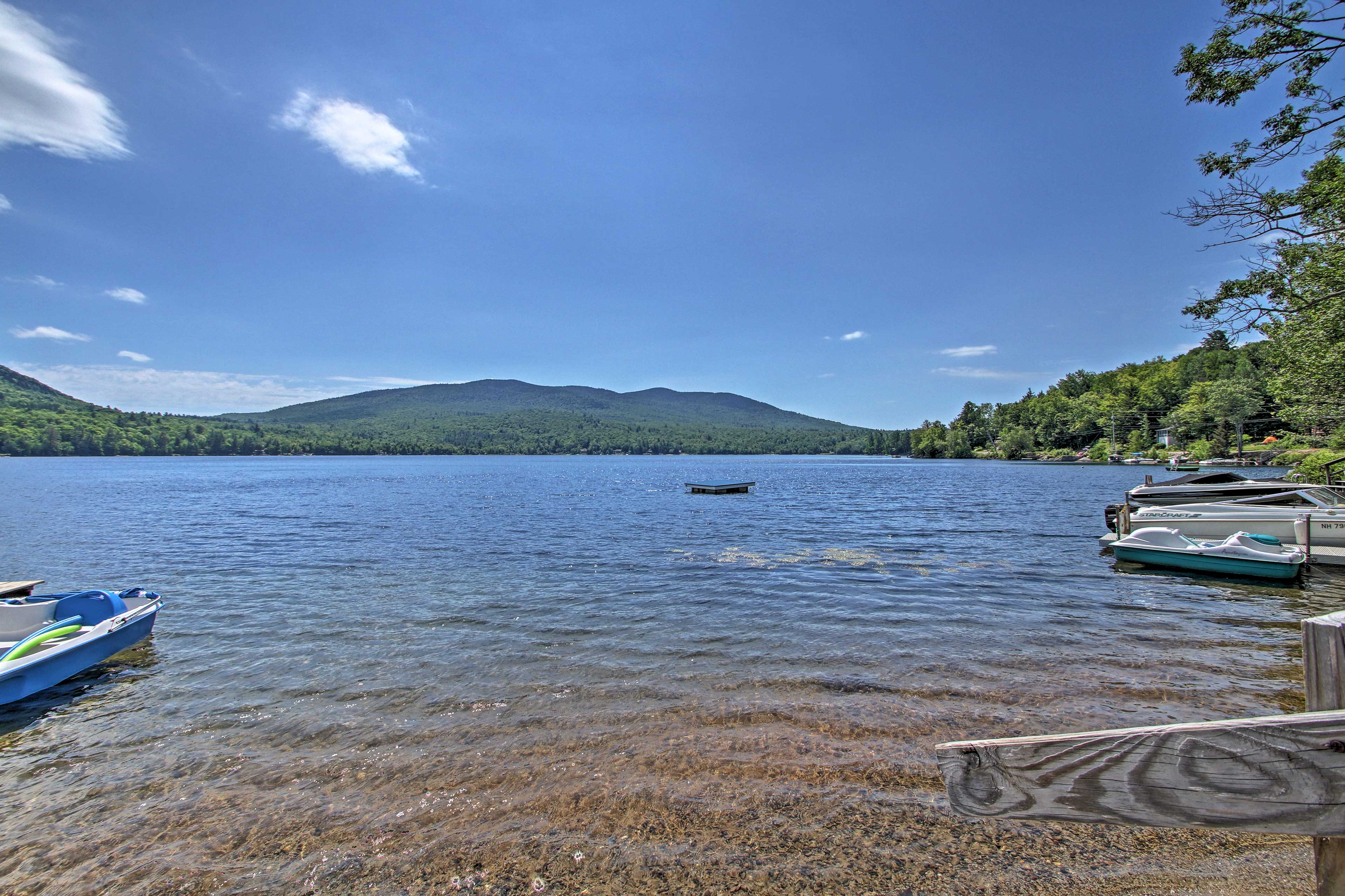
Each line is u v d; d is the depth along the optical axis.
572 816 4.79
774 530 23.25
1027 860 4.18
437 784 5.30
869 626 9.96
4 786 5.45
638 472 91.88
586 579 14.00
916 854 4.27
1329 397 20.58
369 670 8.12
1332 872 1.57
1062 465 110.94
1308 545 13.73
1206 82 10.92
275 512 31.97
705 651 8.76
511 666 8.19
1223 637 9.28
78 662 7.73
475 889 4.03
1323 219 11.48
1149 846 4.29
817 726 6.27
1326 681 1.51
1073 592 12.38
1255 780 1.55
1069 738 1.80
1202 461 79.81
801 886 3.98
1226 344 13.67
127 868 4.36
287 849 4.50
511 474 85.25
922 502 36.53
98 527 25.38
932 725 6.28
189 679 7.89
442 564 16.14
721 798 4.98
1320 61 10.01
